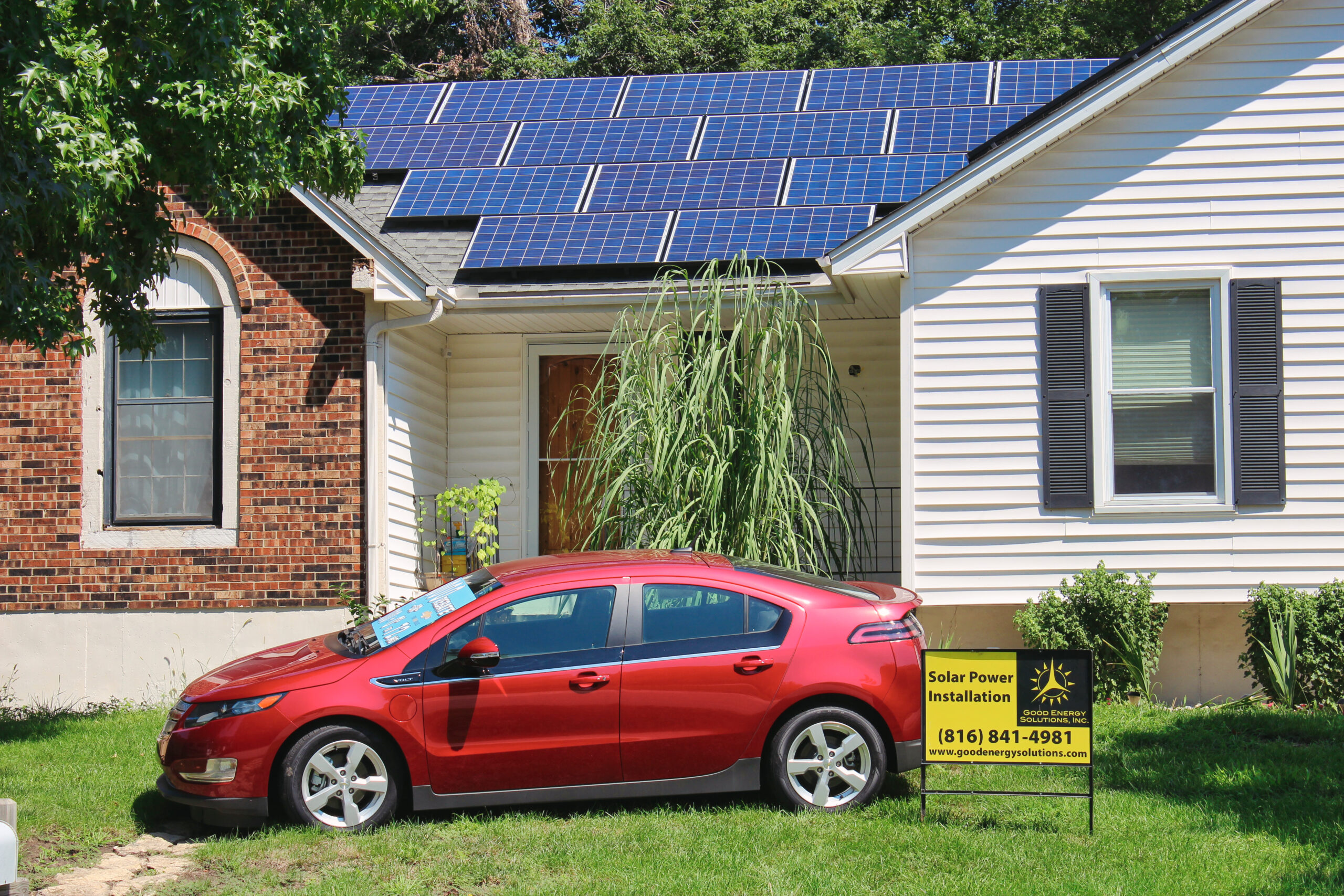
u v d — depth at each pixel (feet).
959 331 34.65
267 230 38.19
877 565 39.24
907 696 22.86
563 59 87.20
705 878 19.13
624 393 32.78
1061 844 20.84
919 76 48.80
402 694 22.38
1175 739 27.84
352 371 37.55
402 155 45.55
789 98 47.78
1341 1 33.83
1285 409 33.60
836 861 19.97
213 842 21.77
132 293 30.76
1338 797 23.09
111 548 37.96
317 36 31.04
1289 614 31.65
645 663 22.70
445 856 20.70
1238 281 33.83
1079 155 34.53
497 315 38.86
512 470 41.75
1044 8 85.71
